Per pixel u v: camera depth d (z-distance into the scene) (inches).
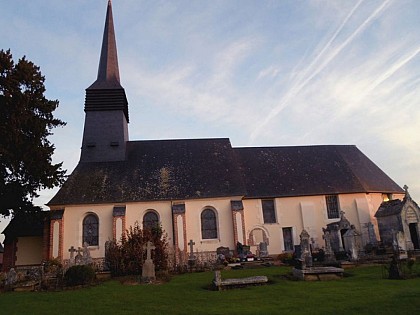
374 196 1289.4
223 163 1306.6
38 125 1002.7
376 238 1171.9
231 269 861.2
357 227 1235.2
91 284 689.0
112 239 1048.2
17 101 954.1
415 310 394.0
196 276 756.6
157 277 746.8
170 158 1306.6
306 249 803.4
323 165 1384.1
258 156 1408.7
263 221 1202.6
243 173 1306.6
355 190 1263.5
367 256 890.1
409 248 1019.9
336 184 1286.9
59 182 1087.0
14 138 935.0
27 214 1059.3
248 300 494.0
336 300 463.8
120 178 1190.9
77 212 1104.8
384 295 474.3
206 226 1147.9
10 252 1160.2
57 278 722.8
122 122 1304.1
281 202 1227.9
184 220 1115.9
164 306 475.8
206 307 460.4
